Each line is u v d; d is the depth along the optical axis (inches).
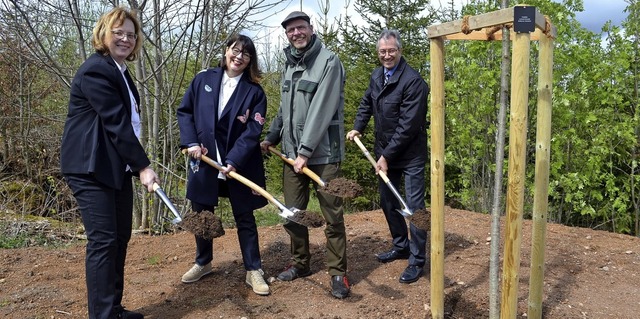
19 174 352.2
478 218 224.4
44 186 339.9
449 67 317.4
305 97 137.9
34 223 251.9
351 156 358.0
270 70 420.2
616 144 294.0
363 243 191.3
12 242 220.1
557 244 191.2
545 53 107.2
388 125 151.7
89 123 112.3
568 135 276.4
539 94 109.8
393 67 148.9
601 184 298.7
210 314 135.0
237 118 140.4
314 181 147.4
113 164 113.9
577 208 284.5
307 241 156.1
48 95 366.3
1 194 303.0
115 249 117.0
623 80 290.5
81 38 212.1
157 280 159.5
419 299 140.9
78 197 114.0
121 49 115.3
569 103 265.4
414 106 143.2
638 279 162.1
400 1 382.0
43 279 160.1
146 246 193.8
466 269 161.9
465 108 289.1
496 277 110.0
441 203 119.4
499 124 105.7
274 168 394.0
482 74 270.2
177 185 247.8
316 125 133.9
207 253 156.0
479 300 138.9
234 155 136.9
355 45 384.2
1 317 132.4
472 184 309.3
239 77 143.7
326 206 141.3
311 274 160.7
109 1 220.4
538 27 99.3
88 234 114.9
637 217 295.7
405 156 151.6
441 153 117.0
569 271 166.1
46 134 352.5
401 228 167.6
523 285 149.5
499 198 107.3
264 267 169.8
